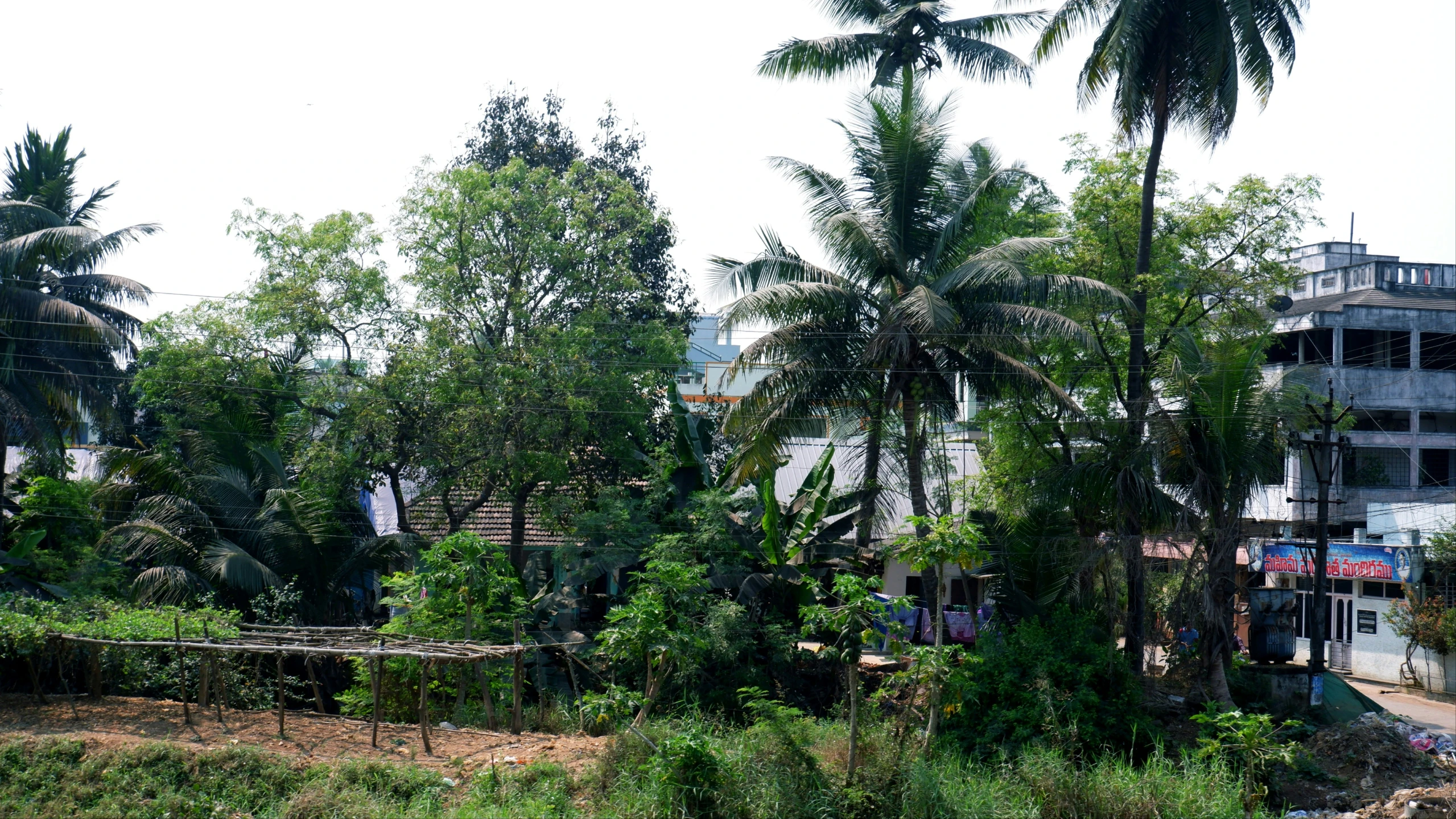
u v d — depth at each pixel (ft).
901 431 75.10
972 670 56.70
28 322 72.74
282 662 49.80
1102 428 70.18
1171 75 69.62
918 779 42.42
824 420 75.10
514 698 50.60
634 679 63.31
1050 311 66.08
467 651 47.57
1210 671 63.52
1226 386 62.69
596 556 67.36
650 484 73.72
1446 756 61.57
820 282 70.95
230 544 68.74
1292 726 61.87
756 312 68.33
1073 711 53.83
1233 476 62.90
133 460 71.05
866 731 47.44
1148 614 68.33
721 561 67.67
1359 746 58.75
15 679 52.65
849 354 71.51
